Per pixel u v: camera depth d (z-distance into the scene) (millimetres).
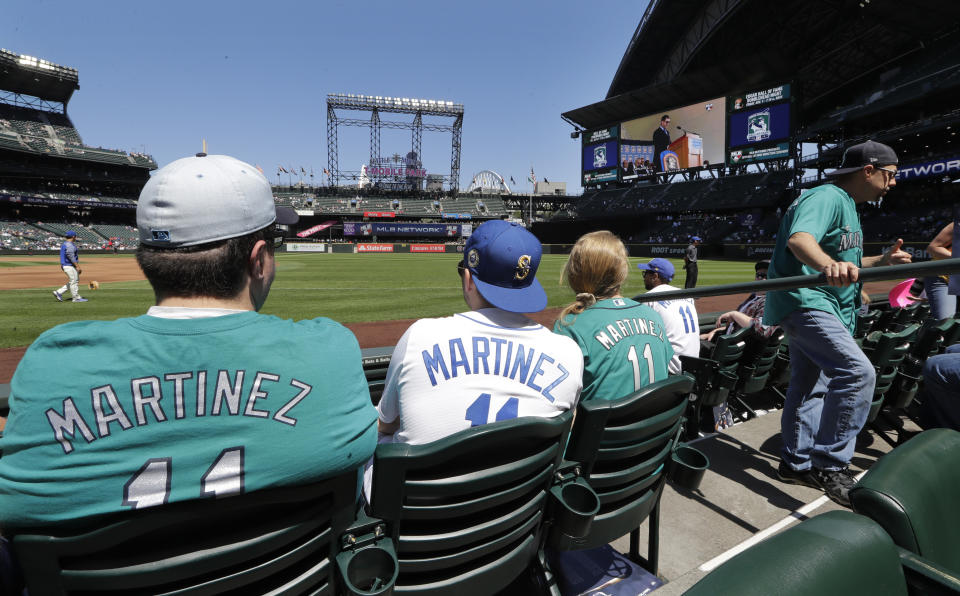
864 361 1950
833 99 39125
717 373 2506
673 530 1829
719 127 35125
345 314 8477
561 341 1299
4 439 688
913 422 2875
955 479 789
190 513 716
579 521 1151
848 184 2135
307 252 46656
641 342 1534
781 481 2168
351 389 859
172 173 801
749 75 33438
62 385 685
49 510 673
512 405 1164
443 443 906
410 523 1021
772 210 37219
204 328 760
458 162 59906
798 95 31625
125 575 715
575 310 1647
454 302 10039
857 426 1991
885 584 605
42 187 47500
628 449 1274
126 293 10859
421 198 60156
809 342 2078
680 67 36000
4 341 5953
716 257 31547
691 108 36406
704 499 2025
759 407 3326
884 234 30516
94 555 718
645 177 39438
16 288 12164
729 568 542
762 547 576
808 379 2215
